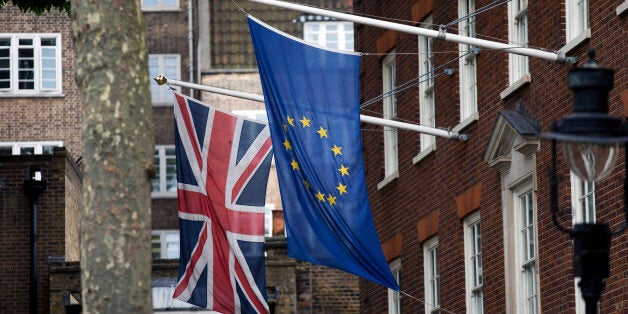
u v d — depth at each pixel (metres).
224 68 71.19
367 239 27.17
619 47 26.75
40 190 48.59
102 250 19.36
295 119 27.27
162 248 70.56
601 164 16.95
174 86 34.00
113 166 19.55
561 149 28.48
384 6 39.78
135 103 19.78
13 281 48.22
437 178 35.62
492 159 31.83
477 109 33.22
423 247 36.88
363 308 41.81
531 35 30.38
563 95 28.64
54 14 66.62
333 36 70.69
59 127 66.19
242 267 29.09
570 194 28.23
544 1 29.62
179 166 29.52
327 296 54.50
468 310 33.75
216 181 29.31
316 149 27.22
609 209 26.78
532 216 30.36
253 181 29.33
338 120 27.33
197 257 29.28
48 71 66.44
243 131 29.45
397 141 38.84
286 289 48.03
